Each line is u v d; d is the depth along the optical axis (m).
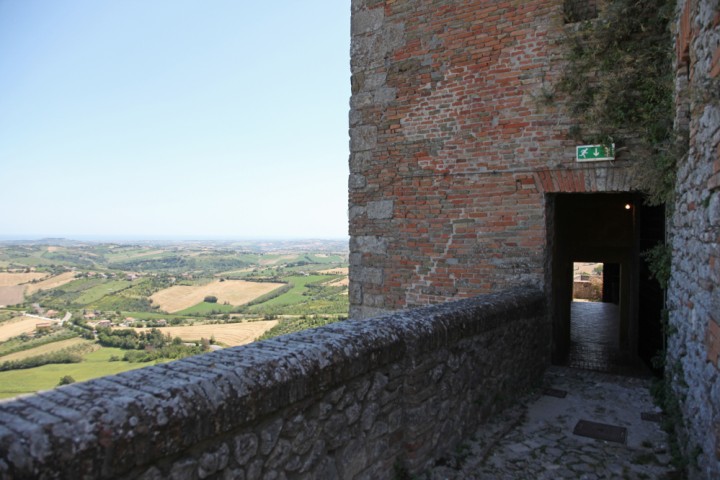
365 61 6.85
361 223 6.92
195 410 1.63
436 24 6.29
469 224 6.09
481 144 6.00
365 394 2.66
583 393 5.00
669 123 4.68
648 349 7.02
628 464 3.49
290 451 2.12
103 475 1.36
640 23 5.04
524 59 5.72
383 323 2.99
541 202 5.67
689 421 3.28
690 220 3.47
